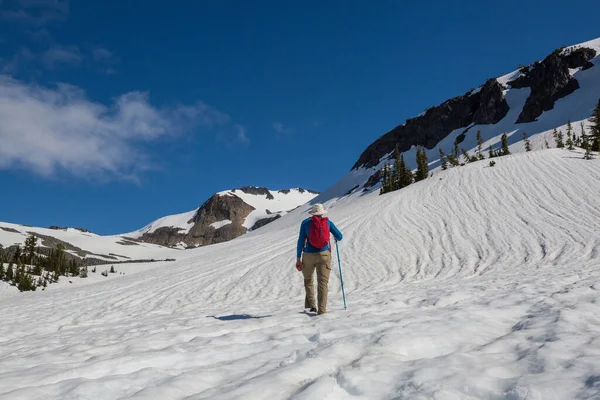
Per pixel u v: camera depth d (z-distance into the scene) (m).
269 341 4.11
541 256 16.36
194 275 21.47
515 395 2.02
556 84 110.31
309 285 7.01
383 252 21.73
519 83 128.88
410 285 13.55
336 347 3.21
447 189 36.56
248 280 18.67
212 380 2.77
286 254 25.17
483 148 105.69
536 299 5.60
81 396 2.46
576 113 96.81
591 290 5.92
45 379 2.89
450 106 144.50
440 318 4.58
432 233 24.45
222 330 5.29
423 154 77.12
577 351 2.76
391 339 3.40
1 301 22.41
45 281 36.91
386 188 72.75
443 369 2.50
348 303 8.41
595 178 28.97
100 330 6.81
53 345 5.13
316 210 6.93
